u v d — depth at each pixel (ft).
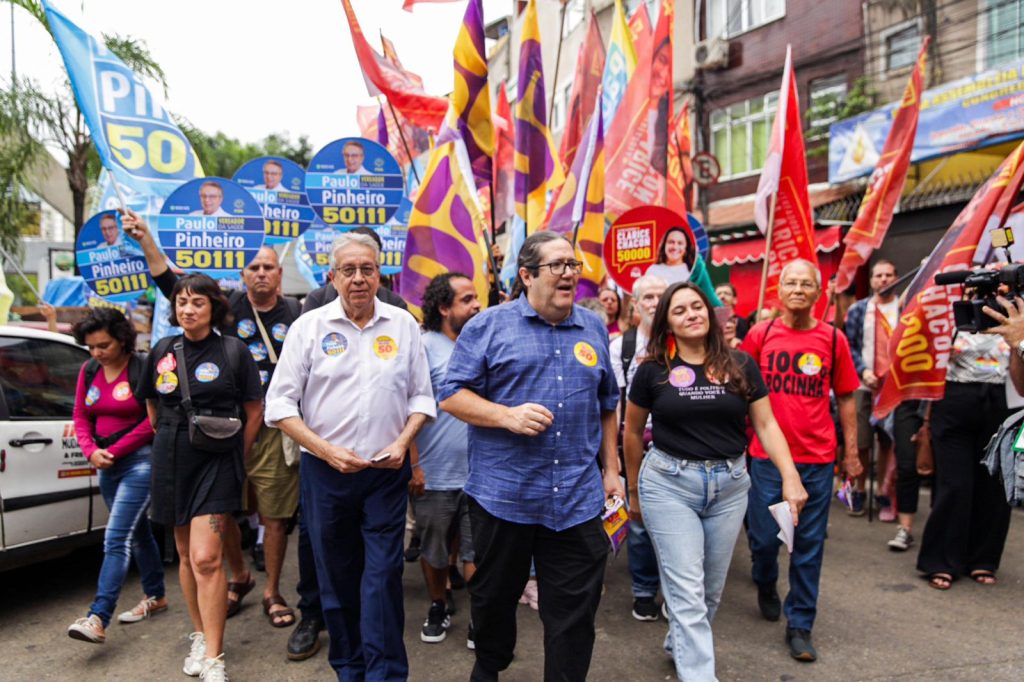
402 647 9.84
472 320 9.30
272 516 13.12
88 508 14.51
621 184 18.43
